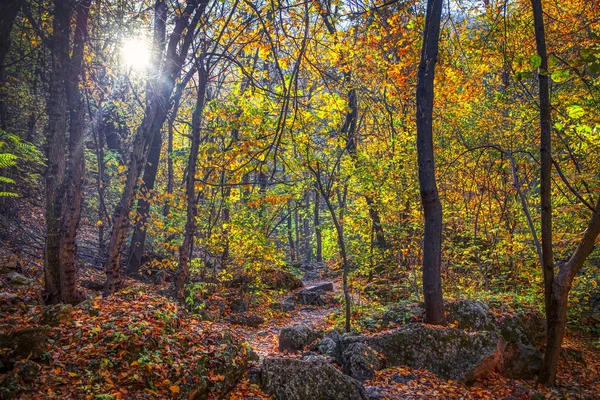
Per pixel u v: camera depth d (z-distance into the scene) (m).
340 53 11.59
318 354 8.66
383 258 15.91
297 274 23.06
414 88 14.78
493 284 14.42
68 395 4.88
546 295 8.66
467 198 15.08
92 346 5.77
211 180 14.31
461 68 13.36
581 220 11.71
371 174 14.98
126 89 19.19
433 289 9.31
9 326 5.68
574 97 11.68
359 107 18.70
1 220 13.17
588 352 11.81
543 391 8.32
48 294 8.30
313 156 11.44
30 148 11.57
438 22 9.38
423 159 9.47
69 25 8.34
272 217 15.05
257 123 11.52
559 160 12.83
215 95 18.27
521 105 13.57
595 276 12.96
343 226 16.67
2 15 4.87
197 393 5.80
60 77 8.20
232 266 15.41
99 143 20.97
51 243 8.26
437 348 8.42
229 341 7.20
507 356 9.22
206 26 11.07
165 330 6.64
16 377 4.75
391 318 10.52
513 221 14.10
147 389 5.40
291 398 6.43
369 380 7.73
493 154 13.97
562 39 12.44
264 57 8.72
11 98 15.01
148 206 15.84
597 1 11.41
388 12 10.20
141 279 15.44
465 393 7.61
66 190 8.34
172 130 20.84
